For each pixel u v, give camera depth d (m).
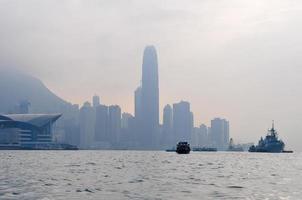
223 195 70.69
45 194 69.88
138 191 75.50
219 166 171.25
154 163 192.88
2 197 65.94
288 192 75.31
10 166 159.50
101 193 72.25
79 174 116.19
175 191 75.88
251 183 92.69
